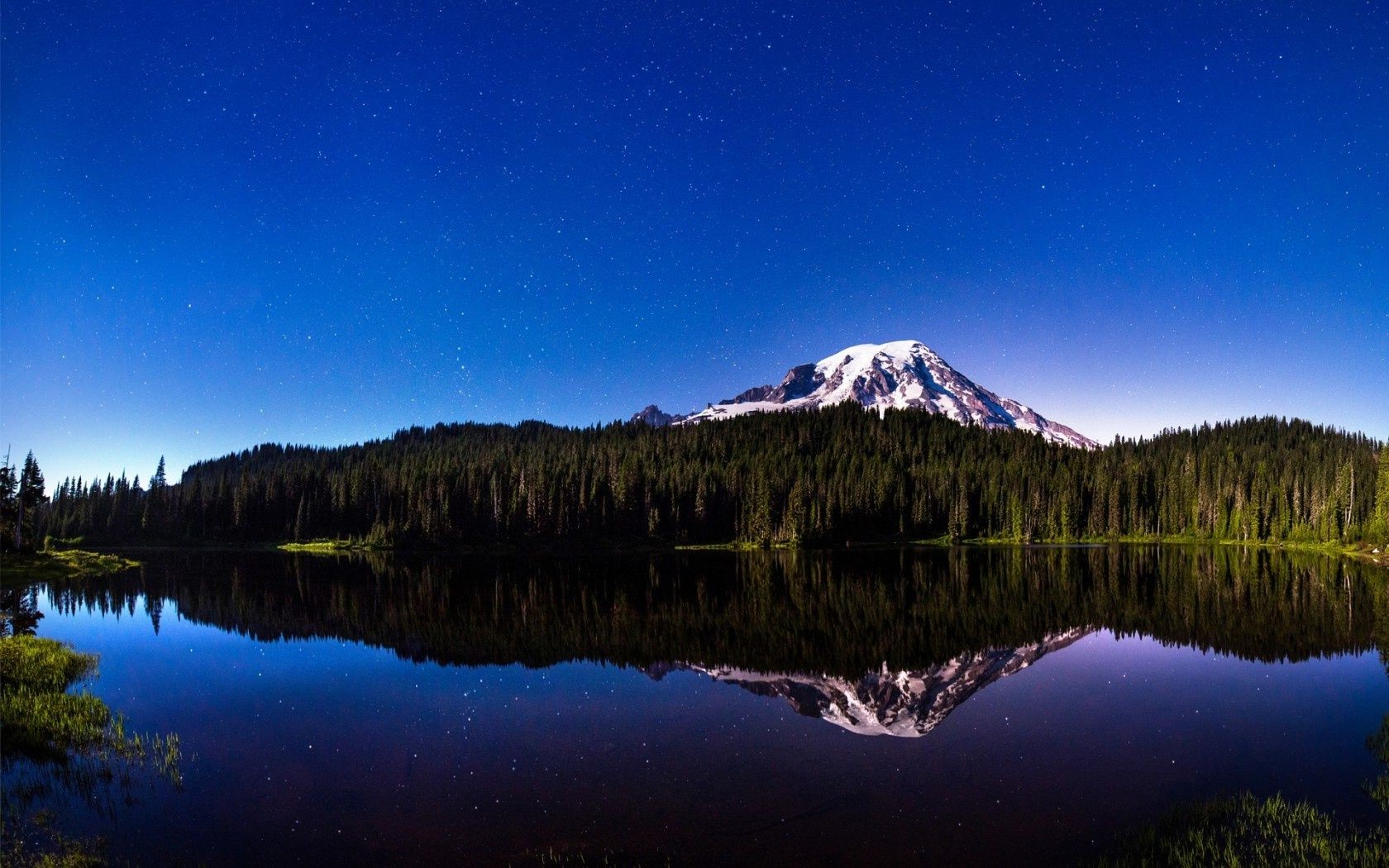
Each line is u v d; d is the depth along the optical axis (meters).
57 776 17.59
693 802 16.12
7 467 78.31
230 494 137.00
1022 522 139.62
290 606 51.06
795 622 43.09
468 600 53.91
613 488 125.38
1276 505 130.00
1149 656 32.12
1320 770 17.80
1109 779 17.41
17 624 42.47
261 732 21.50
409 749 19.86
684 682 27.98
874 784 17.19
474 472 126.56
